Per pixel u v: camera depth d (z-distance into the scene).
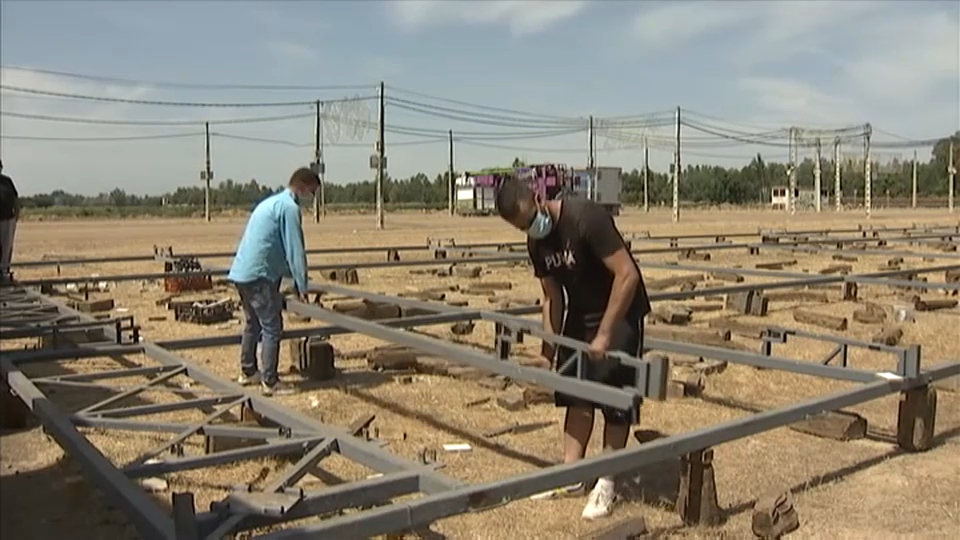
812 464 5.14
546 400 6.57
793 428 5.82
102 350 6.69
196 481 4.80
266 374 6.87
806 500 4.56
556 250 4.39
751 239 25.84
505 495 3.46
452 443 5.62
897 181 103.69
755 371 7.62
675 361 7.79
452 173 62.81
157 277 12.09
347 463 5.05
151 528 3.28
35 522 4.23
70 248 21.77
